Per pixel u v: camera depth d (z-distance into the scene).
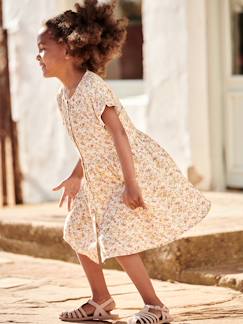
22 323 5.96
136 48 12.71
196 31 10.73
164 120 11.08
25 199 12.30
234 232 7.63
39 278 7.64
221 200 9.95
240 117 10.77
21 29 12.38
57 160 12.05
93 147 5.79
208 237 7.48
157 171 5.80
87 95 5.71
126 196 5.56
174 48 10.88
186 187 5.86
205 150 10.84
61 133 11.98
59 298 6.79
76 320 6.03
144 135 5.90
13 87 12.51
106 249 5.61
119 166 5.75
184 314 6.13
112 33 5.88
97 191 5.80
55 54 5.80
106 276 7.61
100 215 5.80
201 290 6.96
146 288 5.69
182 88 10.83
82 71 5.88
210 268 7.38
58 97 5.99
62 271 7.97
